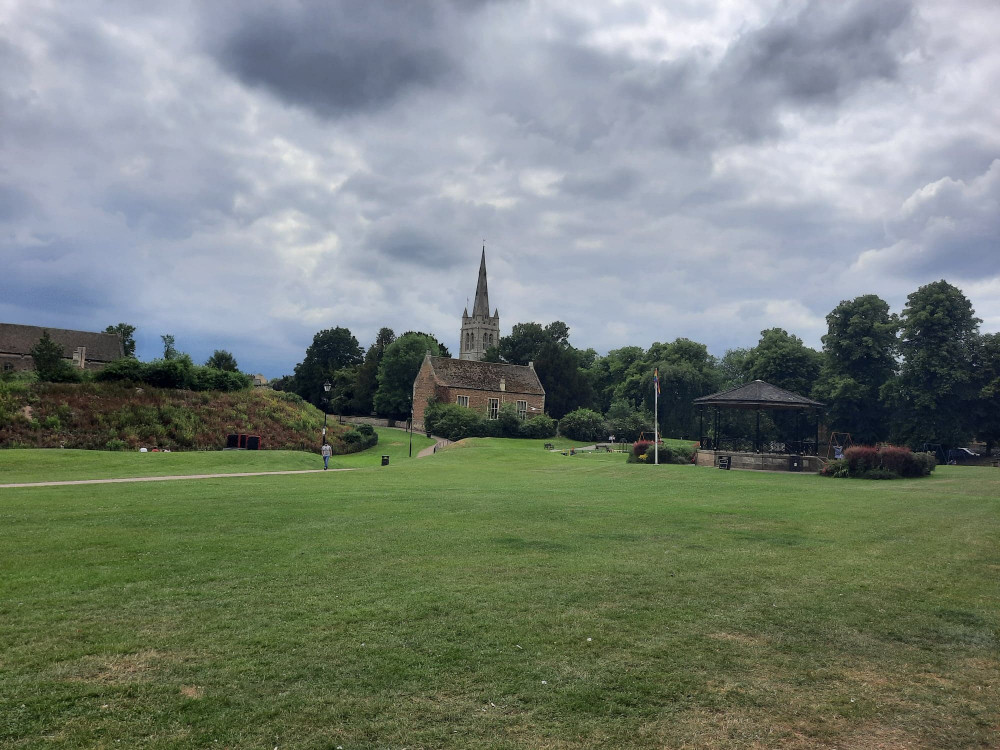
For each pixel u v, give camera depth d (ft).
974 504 70.49
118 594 32.50
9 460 113.50
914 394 208.54
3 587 33.47
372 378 376.68
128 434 154.10
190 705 20.85
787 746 19.25
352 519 56.08
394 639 26.73
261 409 194.80
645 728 20.06
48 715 20.04
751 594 34.14
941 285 209.05
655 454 140.26
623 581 36.22
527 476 112.57
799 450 145.07
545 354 341.00
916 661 25.76
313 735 19.22
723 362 413.39
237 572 37.04
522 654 25.46
